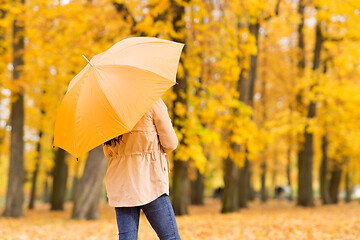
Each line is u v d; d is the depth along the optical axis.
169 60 3.23
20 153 16.53
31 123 21.83
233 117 13.51
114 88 3.01
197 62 13.22
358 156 28.78
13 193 16.42
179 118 12.58
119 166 3.07
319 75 20.67
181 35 12.16
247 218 12.73
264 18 15.85
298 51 23.28
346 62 20.39
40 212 21.66
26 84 14.88
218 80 15.76
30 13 13.68
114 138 3.08
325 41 21.48
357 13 16.28
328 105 21.14
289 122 21.66
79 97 3.10
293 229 8.49
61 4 12.70
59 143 3.20
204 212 19.25
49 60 13.73
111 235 8.47
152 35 11.63
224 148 14.26
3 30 15.98
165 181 3.10
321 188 26.33
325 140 25.98
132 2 12.72
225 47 13.67
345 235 7.53
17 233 8.99
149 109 3.05
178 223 10.78
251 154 14.72
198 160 12.15
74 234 8.87
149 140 3.05
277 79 26.88
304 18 22.02
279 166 44.72
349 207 19.97
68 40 13.62
